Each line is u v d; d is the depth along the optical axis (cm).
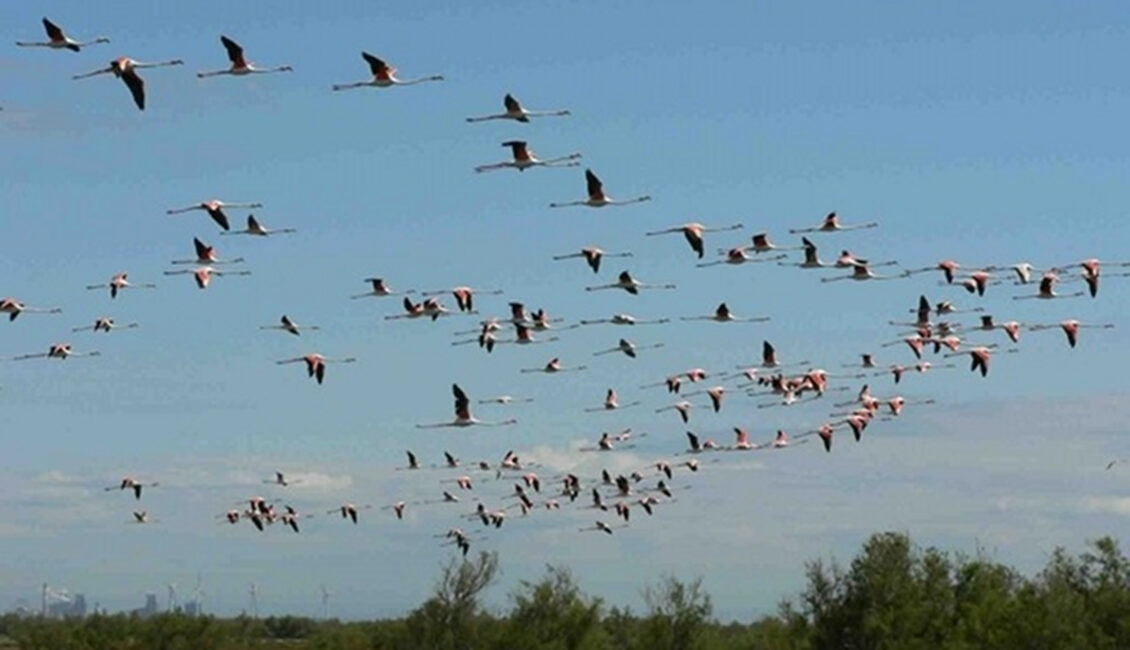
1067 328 8362
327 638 16950
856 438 9781
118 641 17250
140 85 5359
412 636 13075
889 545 11919
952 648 10812
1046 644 10900
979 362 8988
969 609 11394
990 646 10944
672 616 13025
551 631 13062
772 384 9825
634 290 8344
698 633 12962
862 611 11725
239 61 5822
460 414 8725
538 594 13225
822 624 11825
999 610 11075
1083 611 11294
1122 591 11706
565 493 10544
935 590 11831
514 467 10594
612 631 13950
